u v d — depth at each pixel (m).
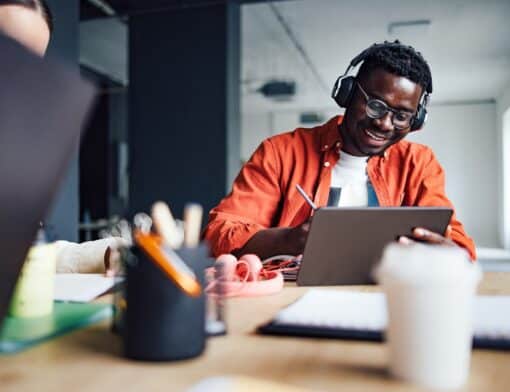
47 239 0.63
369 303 0.65
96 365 0.44
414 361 0.40
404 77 1.36
